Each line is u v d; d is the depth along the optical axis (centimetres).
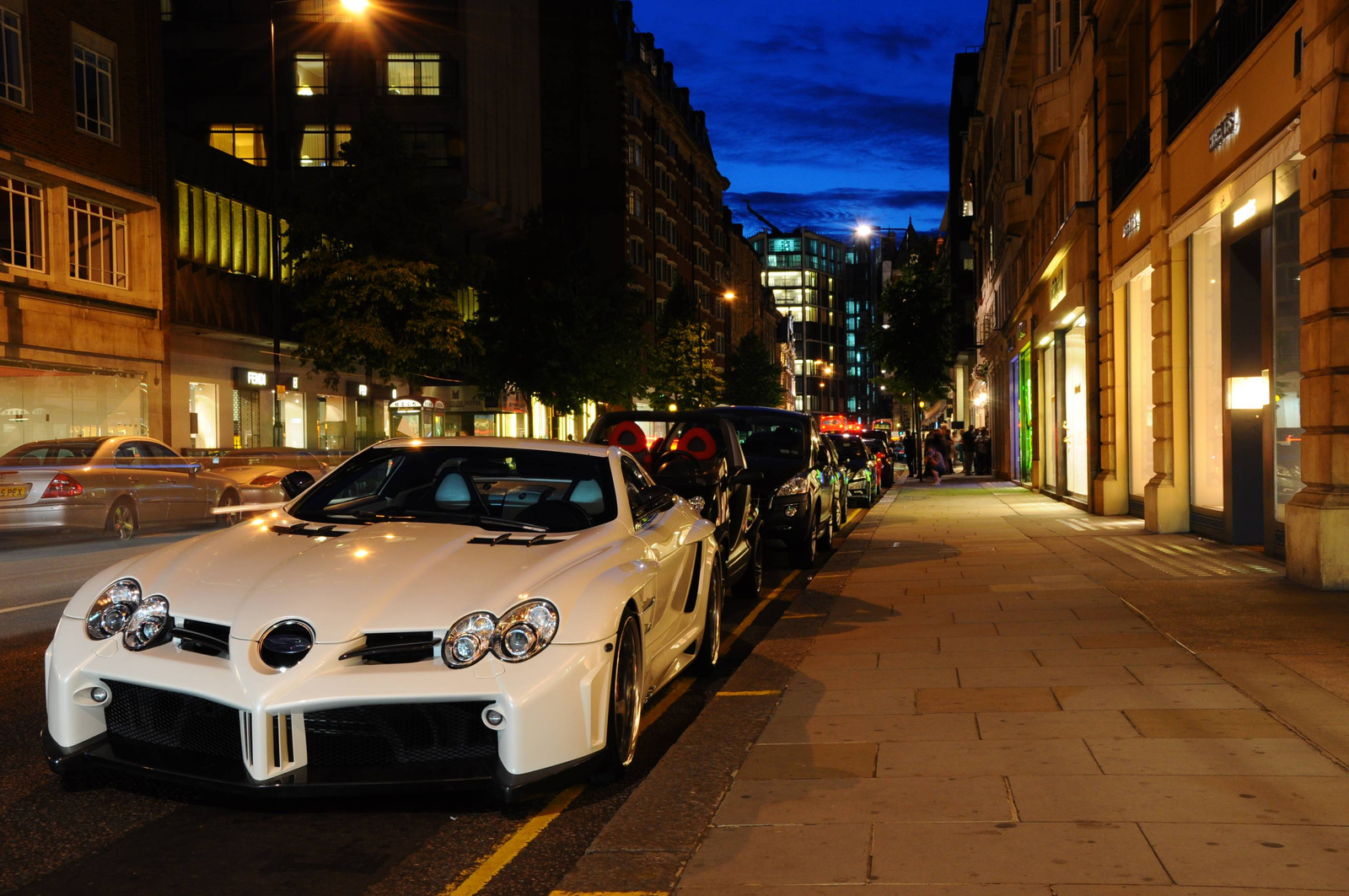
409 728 406
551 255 3975
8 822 412
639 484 630
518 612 416
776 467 1274
